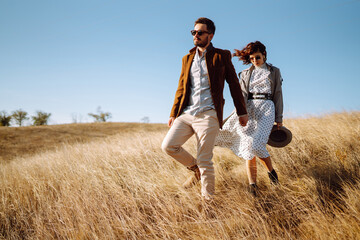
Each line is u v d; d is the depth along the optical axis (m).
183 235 2.09
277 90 2.71
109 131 23.33
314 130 4.07
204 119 2.34
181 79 2.62
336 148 3.21
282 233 1.92
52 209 2.76
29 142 18.14
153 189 2.80
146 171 3.61
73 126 25.62
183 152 2.58
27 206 3.00
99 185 3.01
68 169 3.86
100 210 2.48
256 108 2.68
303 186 2.39
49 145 16.72
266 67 2.78
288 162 3.19
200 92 2.38
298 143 3.64
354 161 2.74
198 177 2.75
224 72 2.39
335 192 2.32
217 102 2.33
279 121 2.70
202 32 2.32
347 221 1.80
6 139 18.70
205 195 2.36
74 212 2.55
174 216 2.35
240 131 2.76
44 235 2.36
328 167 2.70
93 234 2.13
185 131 2.47
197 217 2.23
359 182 2.25
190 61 2.50
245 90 2.81
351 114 5.08
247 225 1.96
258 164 3.14
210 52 2.40
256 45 2.70
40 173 4.03
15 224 2.70
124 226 2.22
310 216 1.92
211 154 2.41
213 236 1.92
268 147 3.62
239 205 2.27
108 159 4.18
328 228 1.75
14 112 41.28
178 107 2.60
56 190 3.14
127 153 4.59
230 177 2.95
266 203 2.30
